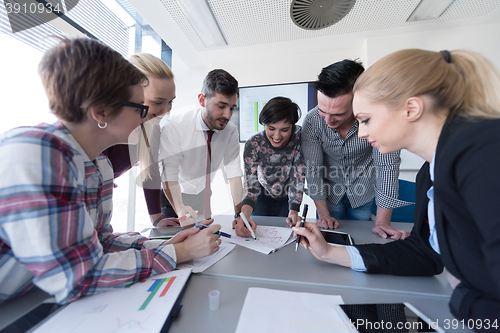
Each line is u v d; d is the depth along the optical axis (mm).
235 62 2508
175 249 618
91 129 523
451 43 2000
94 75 458
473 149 359
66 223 429
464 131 383
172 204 1186
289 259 694
